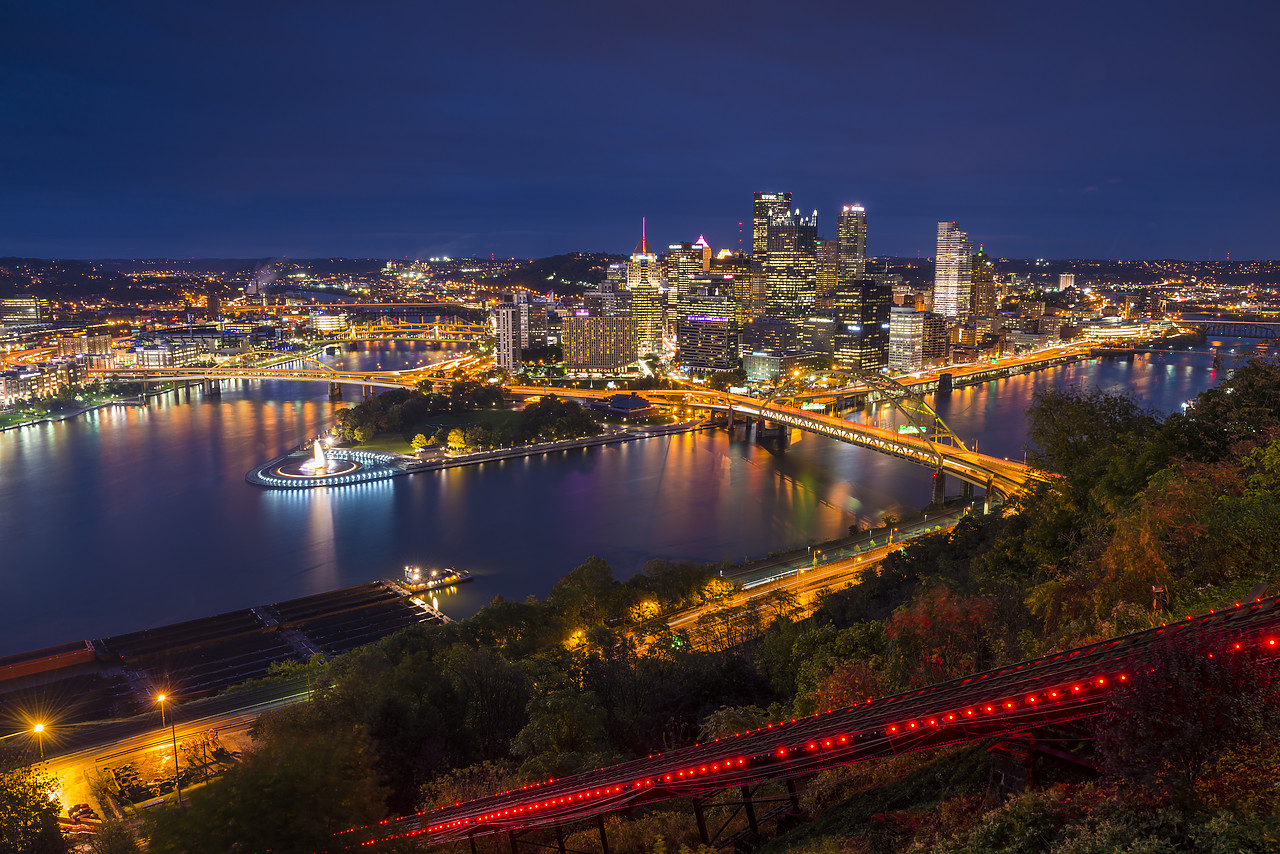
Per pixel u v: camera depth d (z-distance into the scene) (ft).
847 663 177.78
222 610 624.59
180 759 340.80
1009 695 72.18
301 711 257.55
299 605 618.44
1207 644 65.16
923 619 161.89
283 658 522.88
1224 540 140.05
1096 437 302.66
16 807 211.61
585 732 212.23
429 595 642.63
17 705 451.94
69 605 629.51
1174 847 61.05
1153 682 63.57
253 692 416.87
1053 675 73.87
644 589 510.58
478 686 272.10
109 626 593.83
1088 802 70.74
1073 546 240.12
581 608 467.11
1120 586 141.59
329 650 537.24
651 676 270.46
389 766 226.38
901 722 76.69
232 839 83.35
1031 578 249.14
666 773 99.45
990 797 82.48
